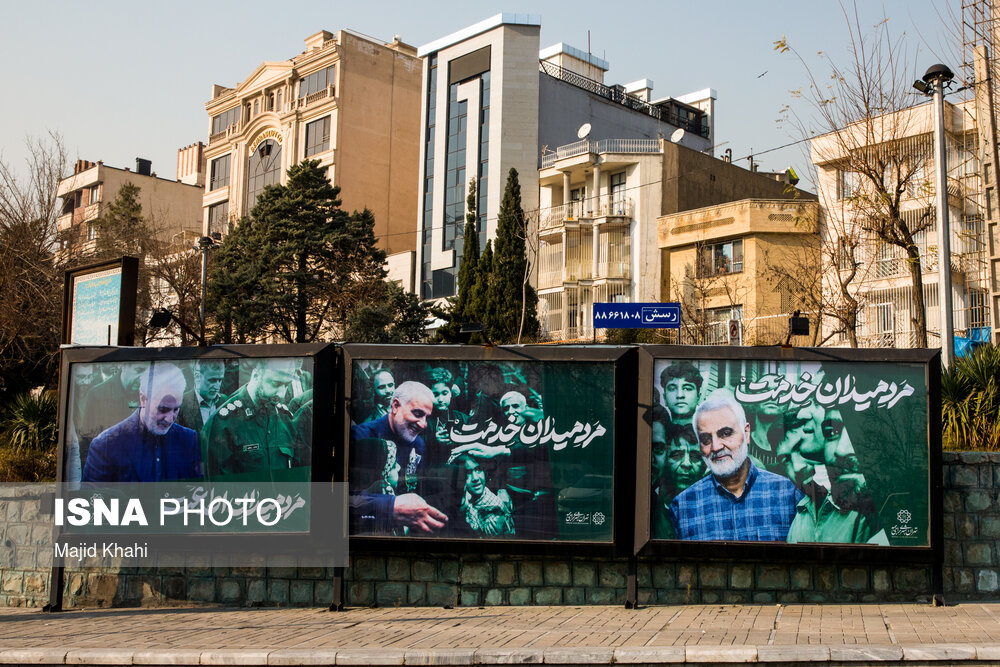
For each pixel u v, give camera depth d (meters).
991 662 8.01
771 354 10.89
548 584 11.45
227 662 9.02
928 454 10.54
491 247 43.97
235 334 39.66
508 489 11.20
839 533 10.59
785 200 36.06
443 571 11.66
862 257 30.55
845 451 10.70
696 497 10.84
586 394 11.18
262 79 57.62
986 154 22.08
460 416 11.38
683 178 42.56
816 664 8.24
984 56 21.94
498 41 46.78
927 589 10.91
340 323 39.22
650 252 40.88
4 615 12.13
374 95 53.81
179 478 11.93
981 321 27.64
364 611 11.40
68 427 12.38
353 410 11.53
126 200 49.28
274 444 11.67
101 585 12.59
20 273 26.98
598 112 49.78
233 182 58.78
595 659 8.53
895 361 10.69
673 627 9.66
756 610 10.59
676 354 11.02
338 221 39.72
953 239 28.72
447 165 48.56
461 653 8.70
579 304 41.75
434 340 38.03
